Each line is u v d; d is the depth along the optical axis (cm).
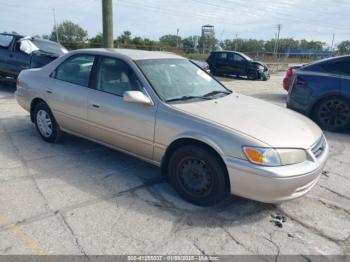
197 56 3161
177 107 337
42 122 487
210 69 1975
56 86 448
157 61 402
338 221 310
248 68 1831
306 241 277
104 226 284
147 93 354
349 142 564
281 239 278
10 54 877
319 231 293
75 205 316
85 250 252
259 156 281
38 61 820
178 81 391
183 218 303
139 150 367
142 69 373
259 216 313
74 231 275
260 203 336
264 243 272
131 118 359
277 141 293
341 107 613
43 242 259
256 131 301
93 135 416
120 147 390
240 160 288
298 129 327
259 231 289
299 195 301
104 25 877
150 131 346
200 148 311
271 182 279
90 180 372
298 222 306
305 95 643
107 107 382
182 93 373
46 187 349
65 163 417
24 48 871
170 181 346
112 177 383
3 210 301
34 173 382
